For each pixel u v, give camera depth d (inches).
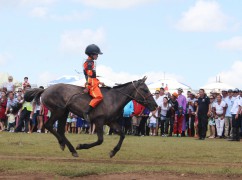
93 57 531.8
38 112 1007.0
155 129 1005.2
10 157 524.7
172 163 496.1
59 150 608.1
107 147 669.3
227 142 802.2
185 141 811.4
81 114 526.3
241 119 856.9
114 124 536.7
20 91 1007.6
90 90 524.4
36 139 784.3
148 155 568.1
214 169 427.8
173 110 973.8
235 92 925.8
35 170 408.2
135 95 544.4
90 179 374.9
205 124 883.4
